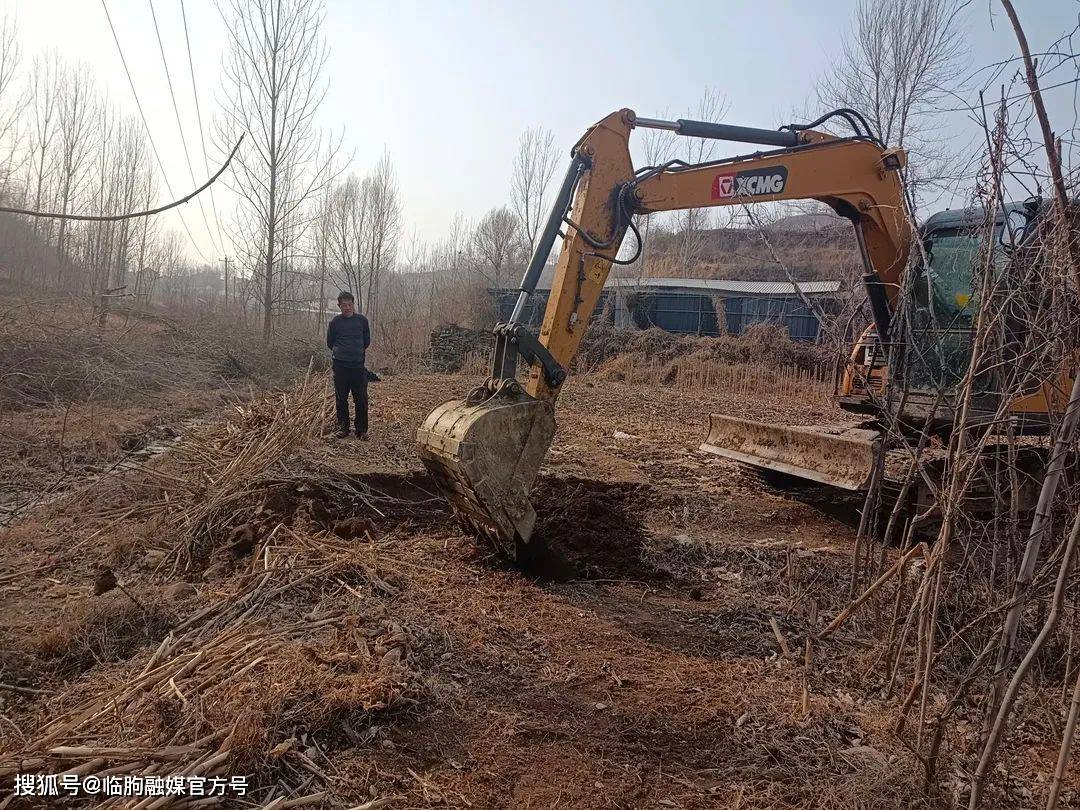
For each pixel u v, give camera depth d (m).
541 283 33.06
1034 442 5.69
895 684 4.00
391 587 4.68
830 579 5.55
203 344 16.58
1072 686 3.93
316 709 3.17
